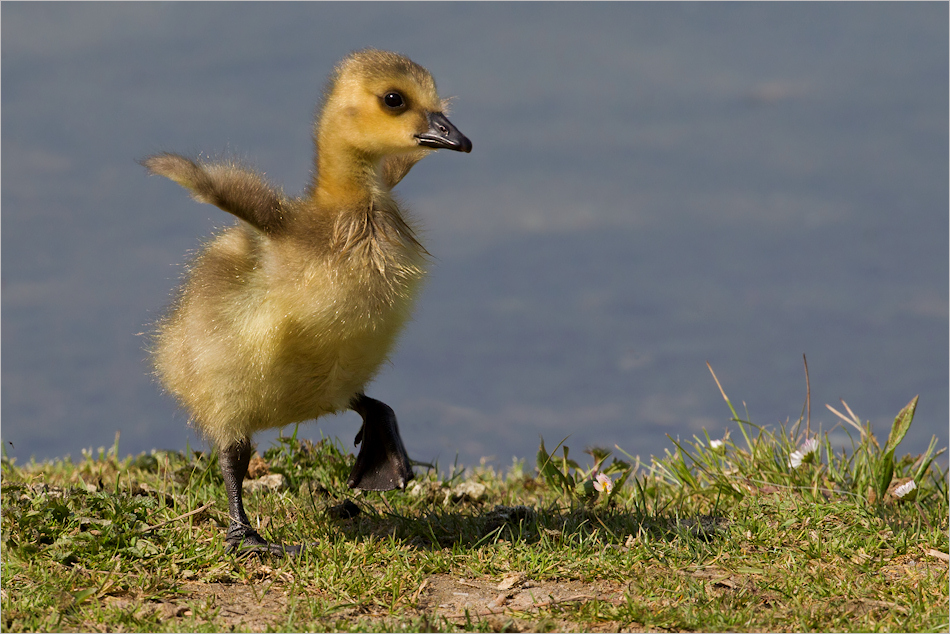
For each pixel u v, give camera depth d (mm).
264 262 10484
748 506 12367
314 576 10148
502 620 9305
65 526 10750
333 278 10250
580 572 10320
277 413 10953
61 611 9094
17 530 10617
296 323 10281
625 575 10242
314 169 11453
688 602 9617
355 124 10930
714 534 11484
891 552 10797
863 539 11086
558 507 12539
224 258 10797
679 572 10352
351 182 11031
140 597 9578
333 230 10492
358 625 9094
